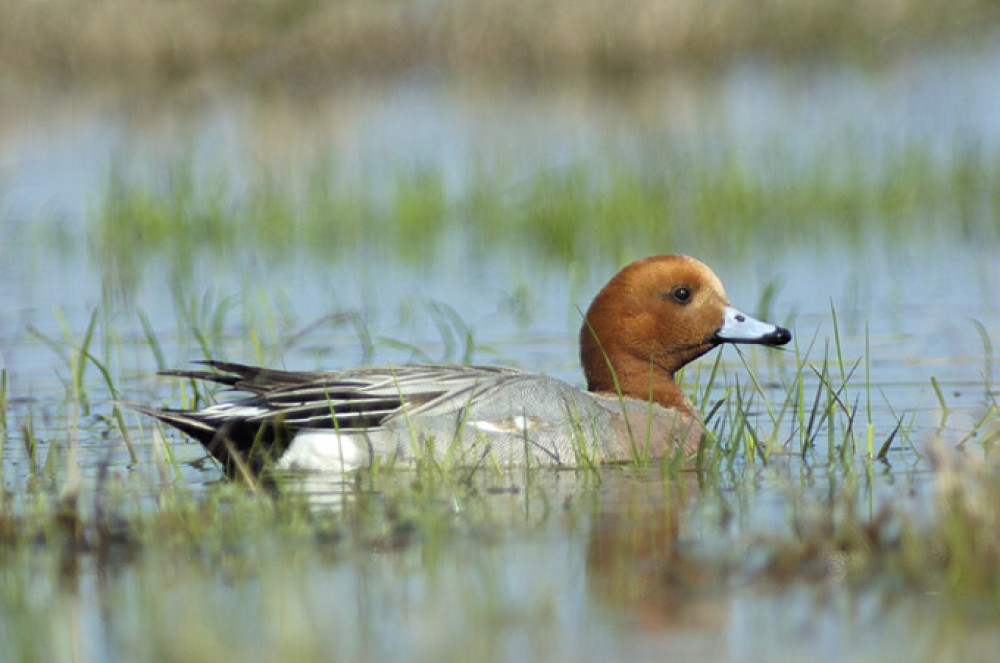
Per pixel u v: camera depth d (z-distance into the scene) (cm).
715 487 952
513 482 984
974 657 635
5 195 2356
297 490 949
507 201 2236
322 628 679
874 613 692
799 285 1752
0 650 670
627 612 700
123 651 662
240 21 3594
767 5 3909
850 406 1205
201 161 2588
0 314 1681
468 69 3747
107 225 2103
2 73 3569
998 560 711
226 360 1431
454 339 1514
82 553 810
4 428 1173
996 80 3300
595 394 1151
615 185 2189
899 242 1998
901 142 2645
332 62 3650
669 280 1157
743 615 696
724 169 2317
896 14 3944
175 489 950
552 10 3800
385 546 812
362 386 1049
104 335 1559
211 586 746
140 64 3572
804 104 3167
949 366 1345
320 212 2175
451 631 677
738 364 1402
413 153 2658
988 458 983
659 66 3788
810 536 783
